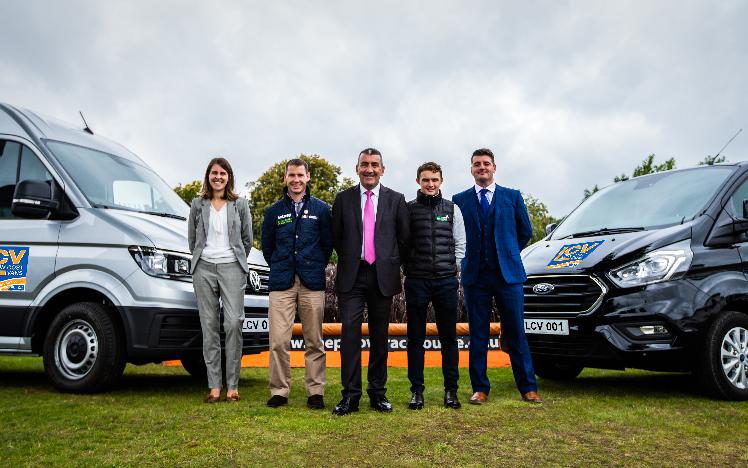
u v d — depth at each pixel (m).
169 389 5.49
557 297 5.30
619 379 6.49
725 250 5.23
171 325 4.93
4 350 5.21
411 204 4.84
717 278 5.07
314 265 4.72
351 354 4.53
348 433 3.76
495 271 5.00
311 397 4.62
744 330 5.11
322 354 4.71
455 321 4.79
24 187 5.05
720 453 3.40
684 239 5.16
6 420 4.00
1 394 4.99
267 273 5.88
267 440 3.56
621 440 3.65
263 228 4.89
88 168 5.67
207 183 4.99
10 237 5.28
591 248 5.41
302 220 4.77
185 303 4.98
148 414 4.22
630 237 5.34
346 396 4.46
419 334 4.73
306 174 4.82
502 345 5.19
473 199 5.12
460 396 5.15
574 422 4.12
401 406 4.70
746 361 5.07
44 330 5.29
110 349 4.91
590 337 5.05
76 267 5.08
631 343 4.87
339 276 4.62
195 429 3.81
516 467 3.11
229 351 4.91
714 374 4.91
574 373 6.47
